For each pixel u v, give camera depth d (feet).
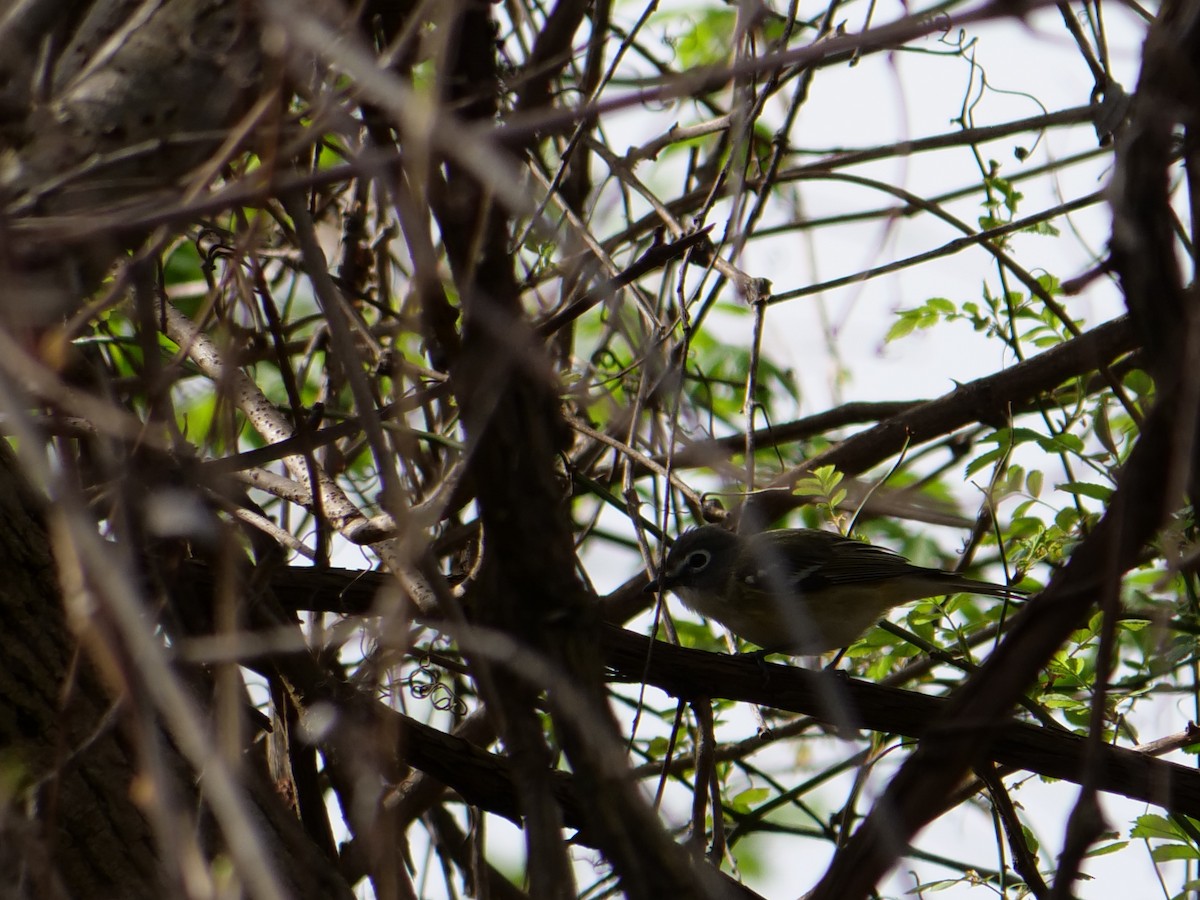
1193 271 18.11
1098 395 37.96
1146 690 32.04
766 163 37.70
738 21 22.74
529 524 17.47
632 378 39.78
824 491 35.76
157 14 19.80
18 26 18.49
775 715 41.24
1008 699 18.37
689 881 16.56
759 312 28.71
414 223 17.35
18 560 24.04
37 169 19.08
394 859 18.13
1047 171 34.04
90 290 20.20
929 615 36.17
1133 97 18.86
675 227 30.94
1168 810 26.02
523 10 33.53
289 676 25.77
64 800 22.36
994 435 35.01
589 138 31.53
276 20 16.22
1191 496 18.07
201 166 19.15
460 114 19.19
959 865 35.63
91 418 19.16
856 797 32.78
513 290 18.17
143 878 22.30
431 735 28.22
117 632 15.35
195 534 19.39
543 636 17.34
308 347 41.73
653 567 30.89
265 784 24.80
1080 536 34.86
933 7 17.58
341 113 17.84
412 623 25.84
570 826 25.99
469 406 17.72
